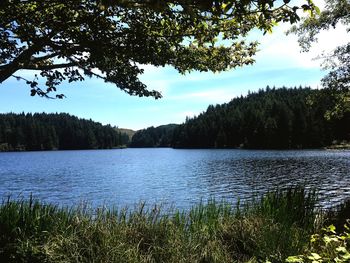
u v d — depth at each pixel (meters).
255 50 6.27
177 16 4.67
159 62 5.41
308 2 3.37
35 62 5.38
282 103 121.00
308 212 7.18
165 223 5.96
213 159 70.25
